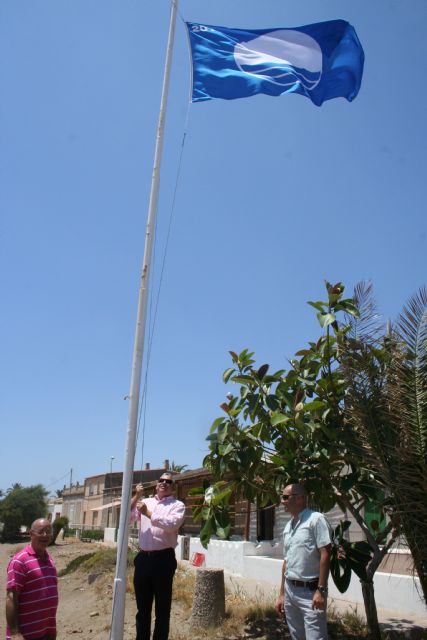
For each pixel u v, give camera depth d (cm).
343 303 797
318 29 875
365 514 1145
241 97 859
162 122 835
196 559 1652
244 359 880
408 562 987
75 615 1245
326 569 588
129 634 895
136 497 756
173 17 863
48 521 572
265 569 1466
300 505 625
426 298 670
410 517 666
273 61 873
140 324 773
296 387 846
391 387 669
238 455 847
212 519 855
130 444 736
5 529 5272
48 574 559
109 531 3875
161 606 698
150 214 807
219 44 873
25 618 537
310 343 847
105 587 1451
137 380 755
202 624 897
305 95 873
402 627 846
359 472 789
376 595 1028
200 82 861
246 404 848
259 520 1752
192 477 2183
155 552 707
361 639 786
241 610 944
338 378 818
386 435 690
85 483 7119
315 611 584
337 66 880
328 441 797
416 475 651
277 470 861
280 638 816
